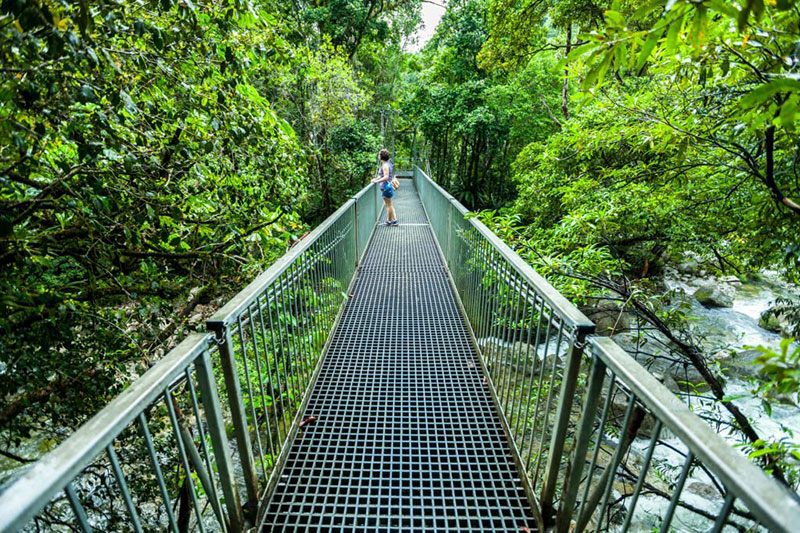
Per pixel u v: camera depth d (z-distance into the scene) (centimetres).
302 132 1183
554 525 190
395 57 2347
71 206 222
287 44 312
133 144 255
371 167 1510
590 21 862
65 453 86
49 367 270
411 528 202
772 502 70
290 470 235
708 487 566
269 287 221
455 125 1828
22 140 167
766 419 621
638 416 127
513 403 247
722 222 447
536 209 810
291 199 409
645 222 491
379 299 514
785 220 281
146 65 231
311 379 317
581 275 404
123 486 106
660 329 404
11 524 69
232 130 275
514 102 1568
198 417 146
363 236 713
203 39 239
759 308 1118
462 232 454
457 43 1814
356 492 222
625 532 123
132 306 361
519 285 243
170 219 298
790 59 153
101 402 311
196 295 409
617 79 541
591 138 466
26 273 252
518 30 1131
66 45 154
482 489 222
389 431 273
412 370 349
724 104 294
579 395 437
